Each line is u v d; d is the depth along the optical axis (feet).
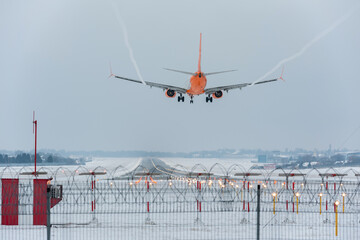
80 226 149.69
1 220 154.10
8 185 154.30
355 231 145.38
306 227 152.56
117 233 138.92
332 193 254.68
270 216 175.63
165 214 176.76
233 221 162.81
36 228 146.00
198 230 144.36
